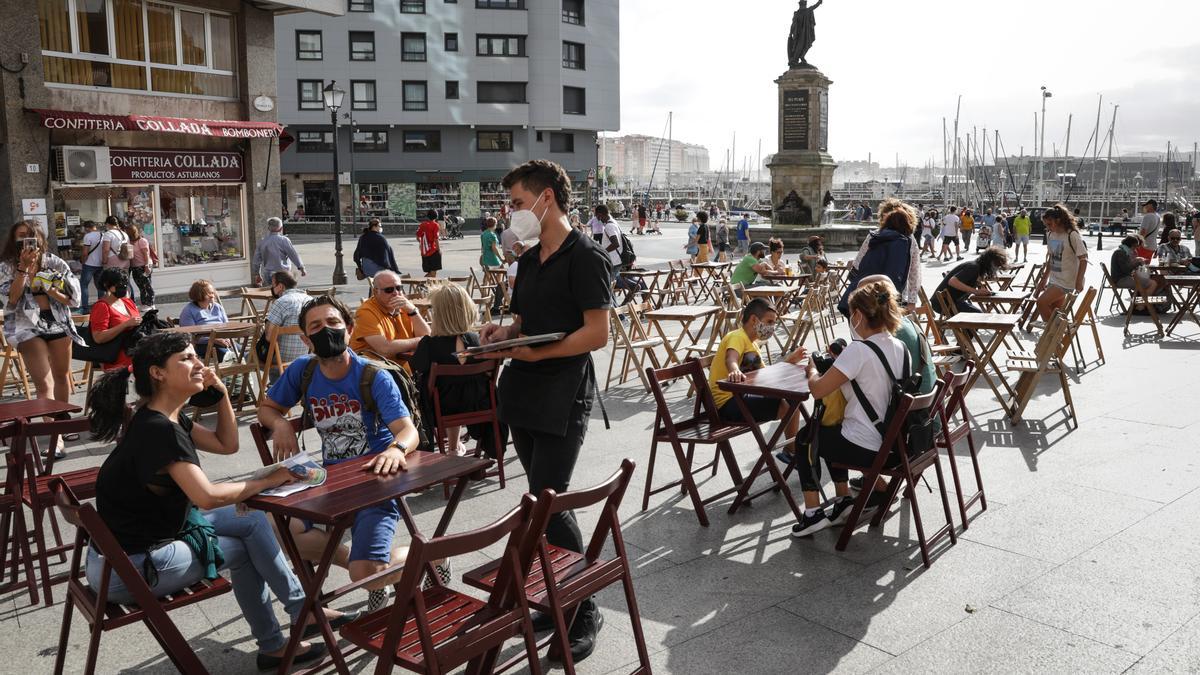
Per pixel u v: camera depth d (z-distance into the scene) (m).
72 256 17.55
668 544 5.36
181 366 3.61
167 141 18.92
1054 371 8.05
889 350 5.09
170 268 19.17
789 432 6.77
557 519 4.05
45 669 3.96
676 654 4.05
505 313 14.80
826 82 34.03
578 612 4.06
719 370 6.37
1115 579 4.77
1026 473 6.58
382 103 52.09
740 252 31.64
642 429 8.07
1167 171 79.81
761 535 5.49
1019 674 3.84
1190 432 7.60
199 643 4.23
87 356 7.84
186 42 19.34
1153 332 13.34
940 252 34.78
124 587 3.50
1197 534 5.36
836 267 15.84
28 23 16.31
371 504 3.47
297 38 51.06
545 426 4.09
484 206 54.69
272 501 3.51
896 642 4.14
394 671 3.94
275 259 16.95
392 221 50.09
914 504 4.97
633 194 110.81
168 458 3.48
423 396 6.24
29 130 16.48
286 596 3.95
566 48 54.88
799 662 3.97
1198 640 4.10
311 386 4.41
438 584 3.82
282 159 52.25
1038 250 34.88
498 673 3.56
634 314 10.27
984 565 4.97
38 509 4.59
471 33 52.53
